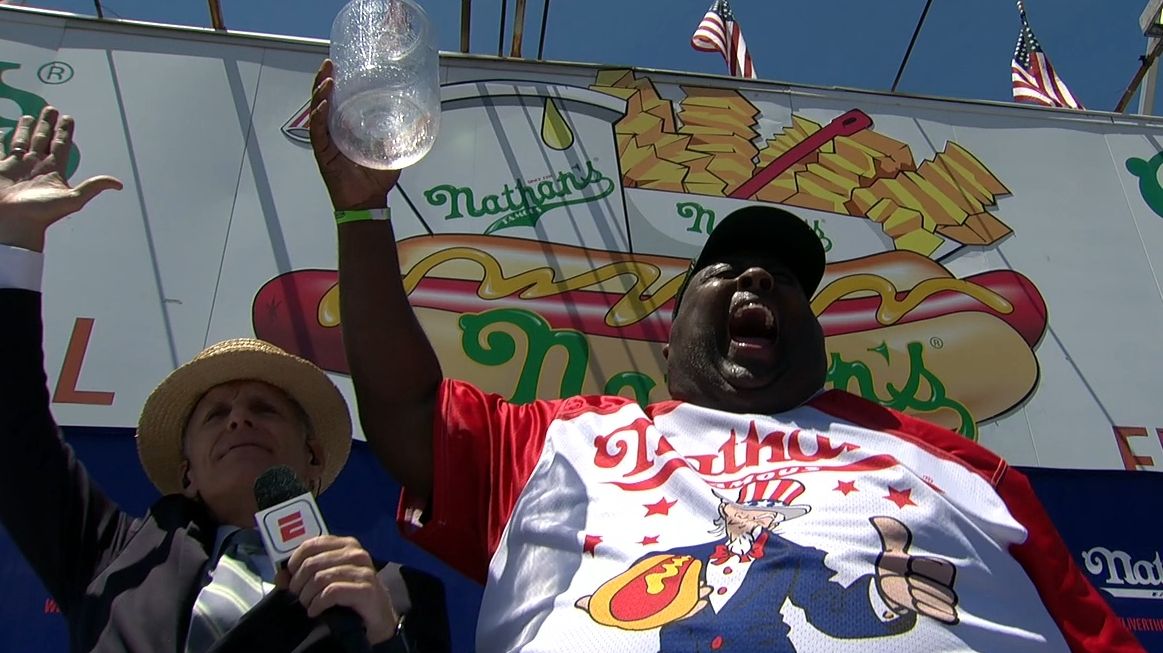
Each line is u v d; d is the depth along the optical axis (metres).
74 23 4.41
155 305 3.80
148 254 3.91
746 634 1.88
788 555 2.02
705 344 2.72
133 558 2.18
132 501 3.38
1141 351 4.27
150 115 4.23
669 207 4.37
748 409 2.61
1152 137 4.91
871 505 2.17
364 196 2.47
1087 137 4.87
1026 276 4.41
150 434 2.69
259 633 1.72
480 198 4.27
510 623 2.15
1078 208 4.64
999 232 4.52
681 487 2.25
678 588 2.01
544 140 4.47
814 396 2.67
